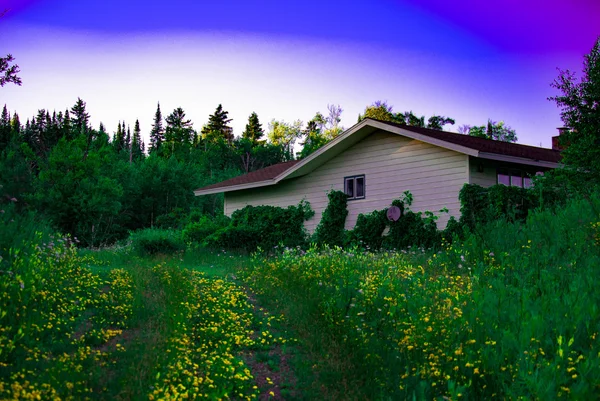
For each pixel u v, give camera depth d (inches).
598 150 696.4
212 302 470.6
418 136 829.8
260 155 3142.2
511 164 863.7
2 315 319.3
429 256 637.9
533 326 324.8
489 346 317.7
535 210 616.4
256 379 337.7
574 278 427.5
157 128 4490.7
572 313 346.9
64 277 467.2
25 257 440.5
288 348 387.5
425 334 351.3
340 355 359.9
